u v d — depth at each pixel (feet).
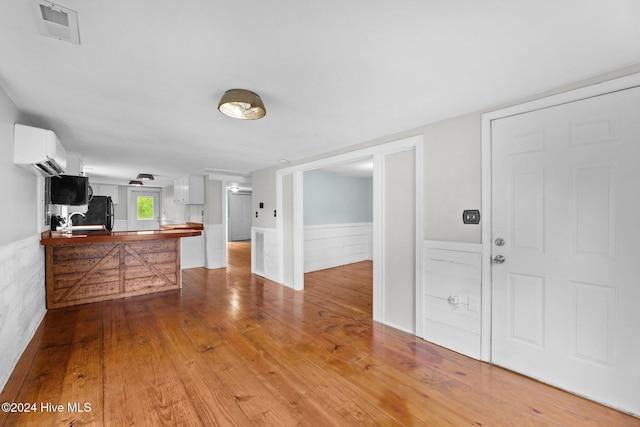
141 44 4.71
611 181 5.71
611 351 5.70
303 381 6.54
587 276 5.97
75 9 3.84
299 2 3.75
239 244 33.50
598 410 5.62
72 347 8.05
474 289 7.63
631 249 5.49
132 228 28.48
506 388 6.32
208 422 5.23
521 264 6.86
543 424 5.26
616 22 4.17
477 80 6.03
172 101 7.13
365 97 6.89
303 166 14.17
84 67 5.46
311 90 6.52
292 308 11.58
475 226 7.63
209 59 5.21
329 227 20.80
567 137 6.22
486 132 7.45
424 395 6.08
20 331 7.57
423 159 8.86
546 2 3.76
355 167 18.06
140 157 14.11
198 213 21.72
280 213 15.89
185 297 13.06
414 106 7.42
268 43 4.72
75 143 11.27
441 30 4.38
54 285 11.48
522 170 6.86
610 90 5.68
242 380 6.54
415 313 9.14
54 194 11.43
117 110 7.73
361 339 8.77
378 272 10.25
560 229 6.31
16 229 7.26
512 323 7.01
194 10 3.89
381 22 4.18
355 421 5.31
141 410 5.51
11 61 5.20
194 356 7.60
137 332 9.12
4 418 5.25
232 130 9.53
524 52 4.99
